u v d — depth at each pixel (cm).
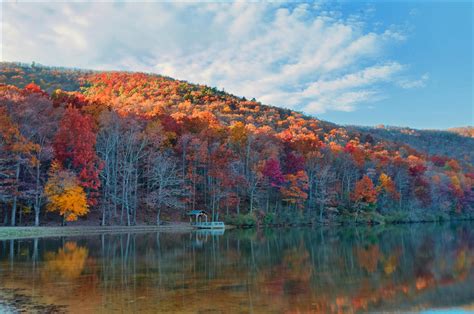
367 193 9069
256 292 2142
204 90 18862
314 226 8200
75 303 1848
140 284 2283
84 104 8281
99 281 2350
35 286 2197
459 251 4066
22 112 5447
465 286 2425
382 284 2445
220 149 7781
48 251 3597
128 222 6281
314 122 17800
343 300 2038
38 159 5412
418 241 5103
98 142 6606
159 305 1836
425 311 1906
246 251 3866
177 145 7744
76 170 5984
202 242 4653
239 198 7825
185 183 7606
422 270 2953
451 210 11238
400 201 10125
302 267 2989
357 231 6894
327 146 10606
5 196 5150
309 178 9169
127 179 6506
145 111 12156
